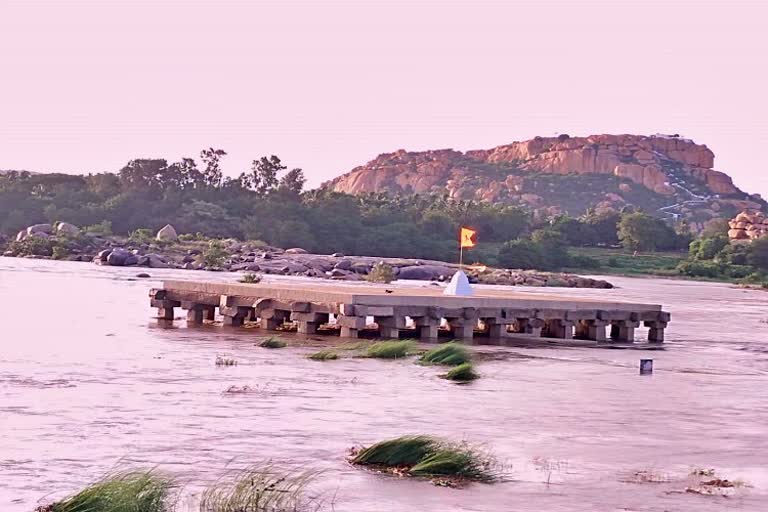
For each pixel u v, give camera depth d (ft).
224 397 86.48
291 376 100.73
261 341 129.39
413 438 65.57
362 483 59.21
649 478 63.67
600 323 161.07
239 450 66.39
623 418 85.61
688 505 57.52
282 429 73.61
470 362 115.34
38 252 529.86
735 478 64.85
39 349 117.50
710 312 285.23
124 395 85.92
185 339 133.18
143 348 121.49
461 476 61.62
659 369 124.47
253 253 526.57
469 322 146.82
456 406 86.99
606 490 60.18
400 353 120.26
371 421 78.07
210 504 53.31
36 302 200.75
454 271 496.23
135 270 412.77
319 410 81.97
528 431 77.46
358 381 98.99
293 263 474.90
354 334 137.39
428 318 143.13
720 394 104.01
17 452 63.82
